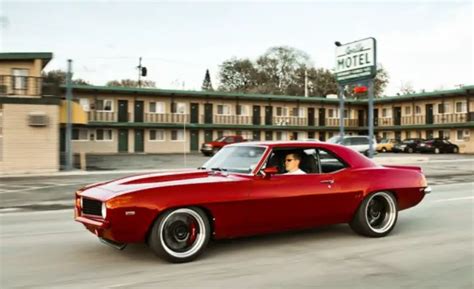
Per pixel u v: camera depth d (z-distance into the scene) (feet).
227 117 160.56
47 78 72.95
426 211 31.30
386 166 23.80
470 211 31.35
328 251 19.63
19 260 18.43
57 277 16.07
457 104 156.87
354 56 87.86
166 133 151.43
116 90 140.36
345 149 22.25
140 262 17.92
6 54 78.28
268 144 20.61
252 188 18.84
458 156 129.18
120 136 144.66
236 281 15.52
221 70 279.28
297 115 173.88
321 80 271.49
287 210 19.69
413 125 168.45
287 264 17.63
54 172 71.20
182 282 15.43
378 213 22.59
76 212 18.79
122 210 16.49
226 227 18.51
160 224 17.25
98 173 70.79
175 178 18.97
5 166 69.00
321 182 20.54
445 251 19.79
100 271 16.76
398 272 16.62
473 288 14.89
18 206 36.70
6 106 69.00
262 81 273.13
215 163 21.65
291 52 277.03
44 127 71.00
